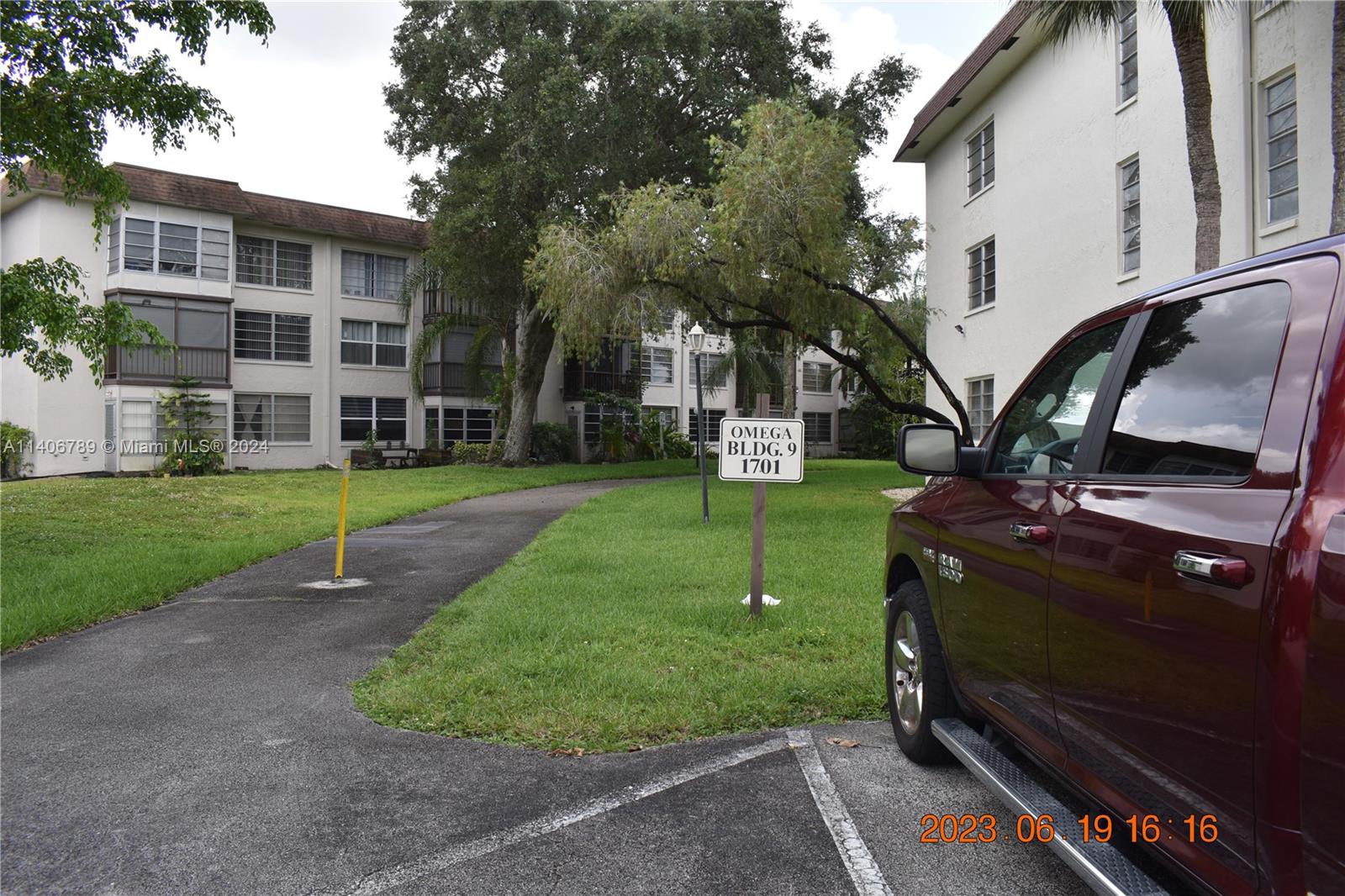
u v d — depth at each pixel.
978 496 3.36
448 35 23.30
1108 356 2.72
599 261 14.37
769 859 3.12
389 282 33.31
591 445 36.03
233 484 20.95
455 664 5.54
